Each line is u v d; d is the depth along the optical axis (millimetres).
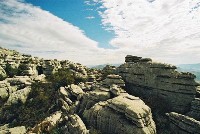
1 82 55312
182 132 28938
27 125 40375
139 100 32375
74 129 29844
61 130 32188
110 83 42375
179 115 29984
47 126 34188
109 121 30500
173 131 30531
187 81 35969
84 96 40812
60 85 55219
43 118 41250
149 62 41594
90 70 84375
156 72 39219
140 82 41750
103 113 31688
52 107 44875
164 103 36844
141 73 41844
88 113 34625
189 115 32906
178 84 36406
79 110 39344
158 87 38469
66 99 44281
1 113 46812
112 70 58500
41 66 78250
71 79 57594
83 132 28797
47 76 65312
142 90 41312
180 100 35812
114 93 37312
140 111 27844
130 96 34000
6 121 45188
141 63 42969
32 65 74812
